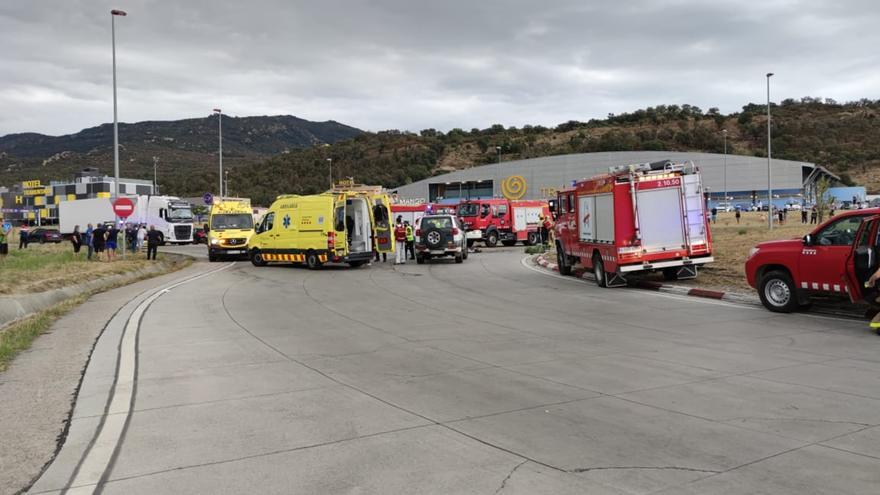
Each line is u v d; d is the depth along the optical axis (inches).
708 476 174.9
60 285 634.2
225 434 214.4
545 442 203.8
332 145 6028.5
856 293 424.5
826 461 184.5
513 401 251.6
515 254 1282.0
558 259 848.9
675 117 6264.8
